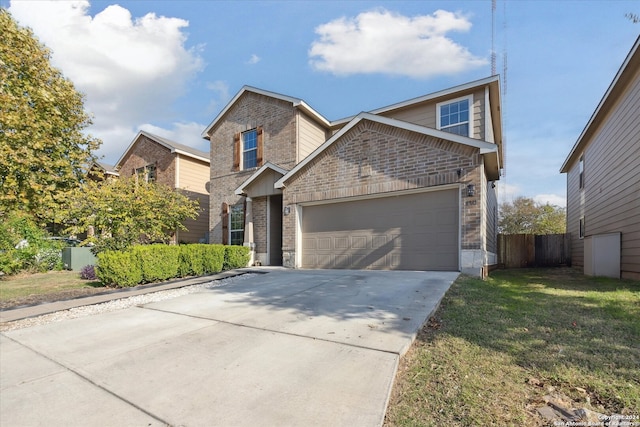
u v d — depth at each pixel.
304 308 5.07
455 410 2.30
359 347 3.39
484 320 4.29
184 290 7.16
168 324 4.55
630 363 2.98
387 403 2.40
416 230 8.64
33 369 3.17
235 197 13.96
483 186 8.13
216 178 14.77
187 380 2.85
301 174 10.57
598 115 11.47
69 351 3.62
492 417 2.21
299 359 3.18
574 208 16.05
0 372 3.12
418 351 3.35
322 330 3.97
